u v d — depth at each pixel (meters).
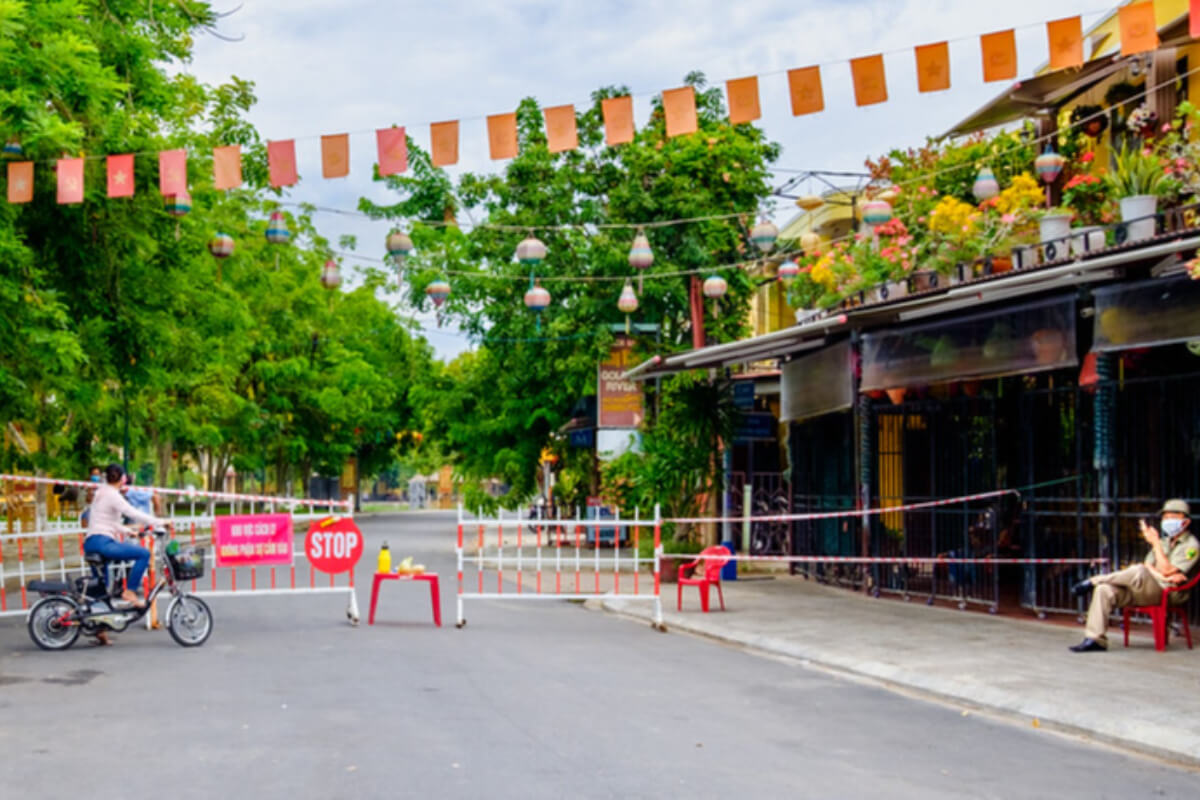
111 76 14.82
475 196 27.27
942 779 6.94
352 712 8.64
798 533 21.11
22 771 6.82
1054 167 16.17
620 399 26.27
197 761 7.07
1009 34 9.69
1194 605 13.19
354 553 14.57
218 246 15.97
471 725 8.20
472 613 16.23
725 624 14.41
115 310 17.33
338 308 47.78
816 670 11.38
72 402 19.84
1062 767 7.38
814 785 6.69
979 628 13.70
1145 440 13.56
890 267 17.66
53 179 14.82
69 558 28.56
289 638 13.16
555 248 26.81
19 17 12.98
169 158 11.83
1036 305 13.39
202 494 13.74
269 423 47.22
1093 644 11.69
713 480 21.83
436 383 33.91
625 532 28.62
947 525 16.48
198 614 12.63
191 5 17.09
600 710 8.87
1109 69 18.30
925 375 15.21
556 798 6.28
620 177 26.78
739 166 25.58
